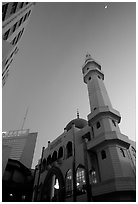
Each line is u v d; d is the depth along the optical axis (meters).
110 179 19.08
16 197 33.78
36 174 37.28
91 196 20.38
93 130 27.56
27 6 30.33
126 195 17.81
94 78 36.03
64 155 30.62
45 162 37.00
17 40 32.66
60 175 27.95
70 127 36.84
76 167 25.42
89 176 22.44
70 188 25.00
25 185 36.44
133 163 23.12
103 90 33.41
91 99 32.62
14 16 22.89
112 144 22.84
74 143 28.86
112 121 27.11
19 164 38.25
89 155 24.84
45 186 31.22
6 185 33.56
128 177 18.66
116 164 20.84
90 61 40.75
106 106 27.69
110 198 18.48
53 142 38.06
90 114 29.12
